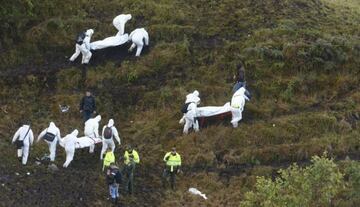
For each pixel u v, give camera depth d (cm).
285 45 11281
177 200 8712
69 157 9050
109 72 11012
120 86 10831
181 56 11281
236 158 9581
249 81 10912
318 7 13125
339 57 11175
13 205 7769
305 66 11081
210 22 12062
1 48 11281
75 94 10619
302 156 9675
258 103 10556
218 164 9525
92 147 9369
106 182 8731
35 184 8356
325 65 11075
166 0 12556
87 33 10931
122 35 11350
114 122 10238
